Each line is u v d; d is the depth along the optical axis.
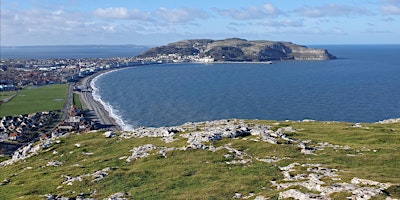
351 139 69.75
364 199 32.78
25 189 55.75
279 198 37.88
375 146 62.78
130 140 80.19
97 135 88.94
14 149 170.50
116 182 53.16
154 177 53.78
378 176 40.16
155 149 68.75
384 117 192.00
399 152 57.75
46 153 79.19
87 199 47.47
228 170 53.75
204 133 74.00
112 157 68.31
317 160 54.06
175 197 44.34
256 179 47.28
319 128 81.19
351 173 42.88
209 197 42.59
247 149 63.62
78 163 68.12
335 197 34.09
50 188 54.94
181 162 59.41
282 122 94.12
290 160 55.34
